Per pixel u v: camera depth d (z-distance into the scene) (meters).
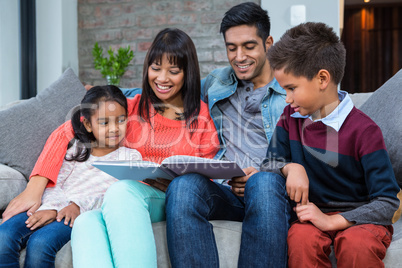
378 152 0.98
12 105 1.60
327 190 1.06
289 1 2.87
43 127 1.45
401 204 1.00
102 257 0.93
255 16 1.36
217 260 0.96
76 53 3.35
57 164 1.26
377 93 1.32
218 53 3.14
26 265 1.01
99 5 3.32
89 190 1.26
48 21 3.16
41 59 3.18
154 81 1.34
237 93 1.45
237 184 1.14
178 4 3.19
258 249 0.94
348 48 4.85
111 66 3.05
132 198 1.00
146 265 0.92
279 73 1.05
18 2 3.05
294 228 0.96
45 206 1.13
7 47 2.91
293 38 1.05
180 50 1.32
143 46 3.26
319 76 1.02
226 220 1.14
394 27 4.79
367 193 1.04
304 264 0.91
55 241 1.03
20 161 1.35
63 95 1.56
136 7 3.26
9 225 1.05
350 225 0.96
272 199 0.97
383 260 0.92
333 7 2.82
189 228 0.94
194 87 1.37
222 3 3.12
